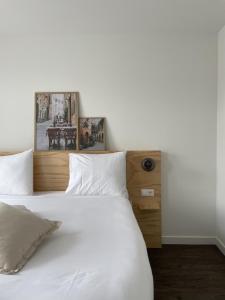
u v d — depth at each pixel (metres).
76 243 1.51
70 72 3.03
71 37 3.01
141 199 3.01
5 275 1.17
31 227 1.46
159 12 2.47
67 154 2.97
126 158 2.99
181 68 3.00
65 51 3.02
